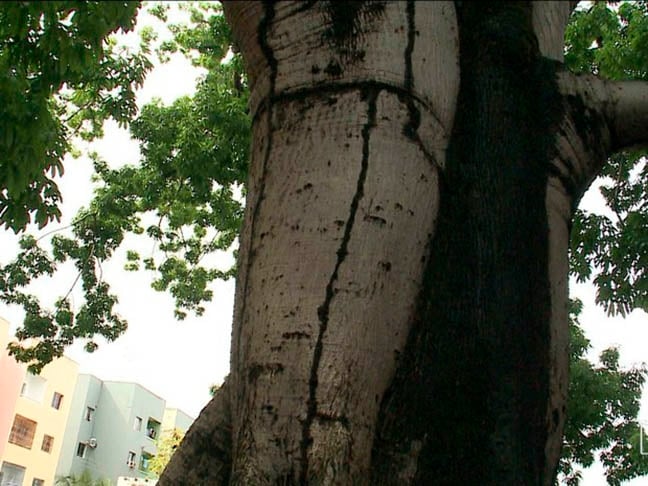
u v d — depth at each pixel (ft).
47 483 100.17
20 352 40.09
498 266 8.21
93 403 119.96
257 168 8.68
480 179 8.63
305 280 7.51
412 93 8.43
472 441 7.36
